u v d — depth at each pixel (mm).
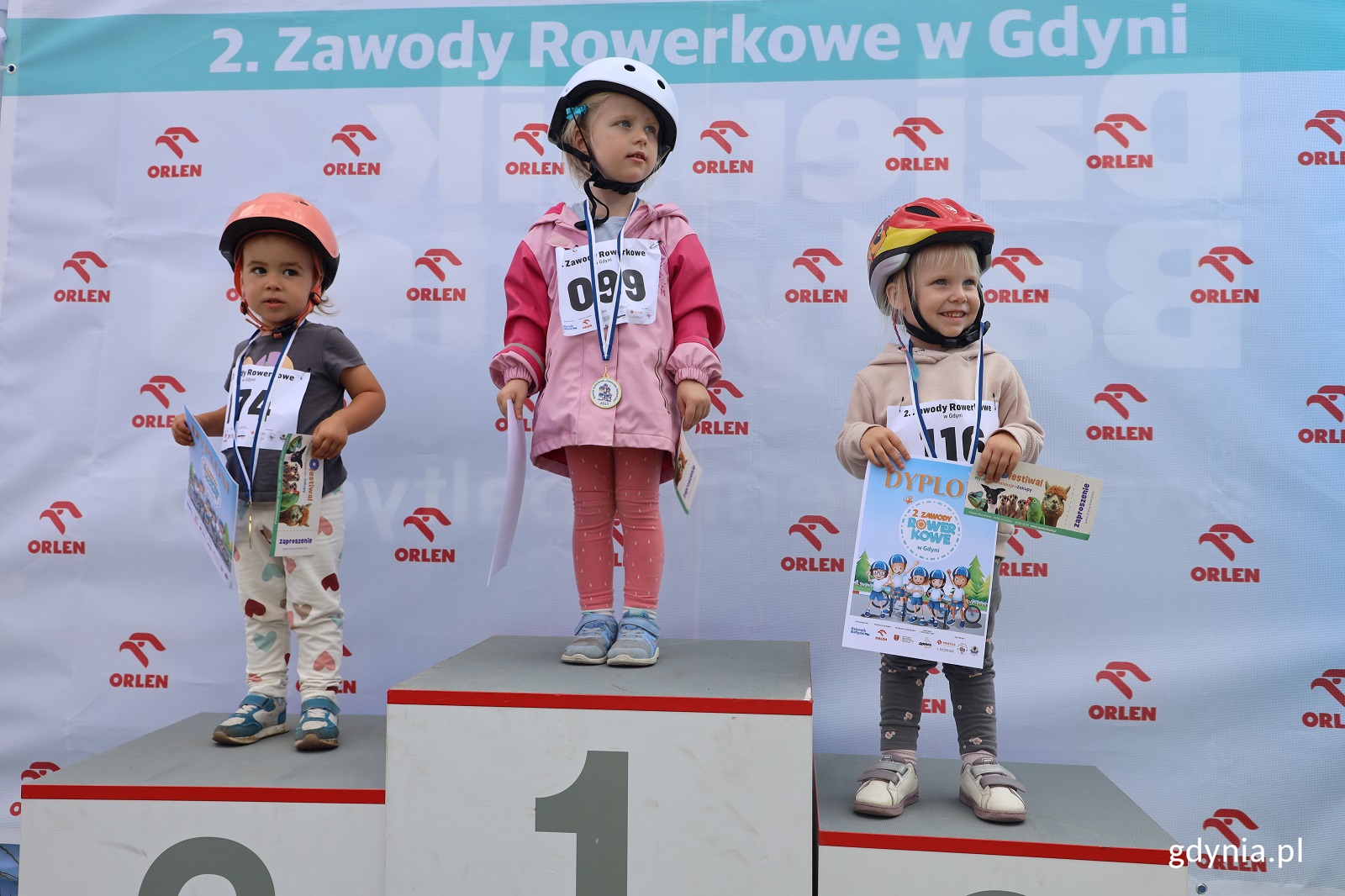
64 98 2420
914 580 1687
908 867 1572
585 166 1958
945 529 1688
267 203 1956
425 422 2377
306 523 1861
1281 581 2189
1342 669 2162
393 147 2391
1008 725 2229
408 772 1610
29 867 1691
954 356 1800
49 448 2404
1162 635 2209
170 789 1692
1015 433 1678
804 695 1581
